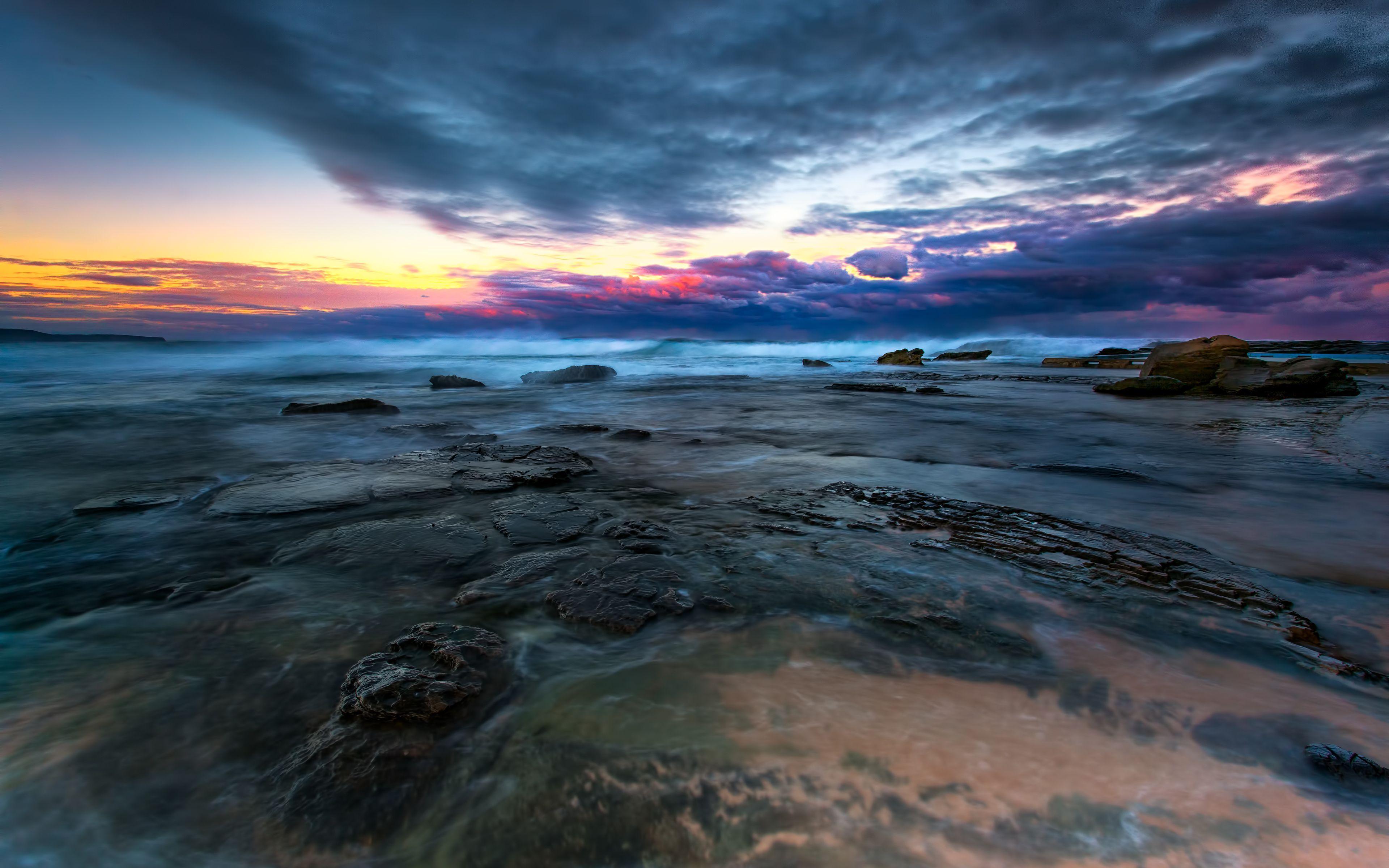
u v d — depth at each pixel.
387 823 1.74
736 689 2.37
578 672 2.50
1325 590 3.47
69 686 2.41
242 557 3.91
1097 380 22.53
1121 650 2.71
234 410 12.31
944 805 1.73
